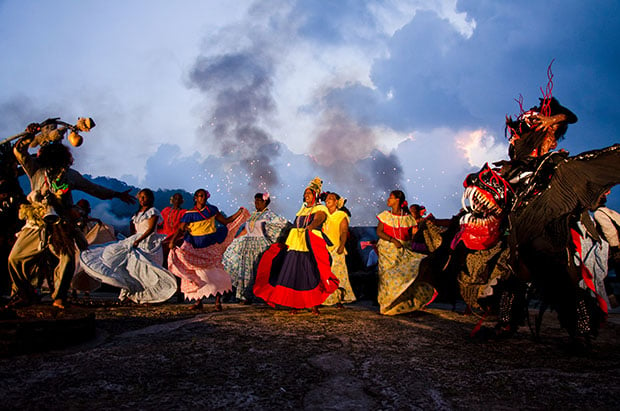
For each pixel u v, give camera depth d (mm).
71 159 4695
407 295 5613
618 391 2455
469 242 3932
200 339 3633
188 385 2469
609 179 3248
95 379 2518
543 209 3402
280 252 5652
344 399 2334
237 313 5391
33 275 4664
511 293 3869
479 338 3953
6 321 3113
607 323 4941
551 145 3734
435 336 4090
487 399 2340
